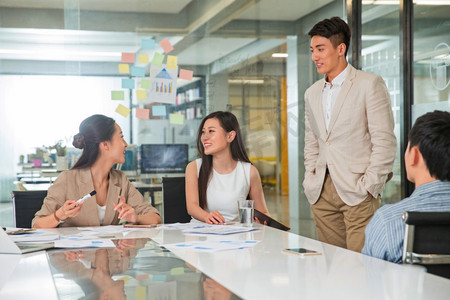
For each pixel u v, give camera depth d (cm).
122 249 163
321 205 287
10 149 392
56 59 400
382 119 265
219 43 429
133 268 133
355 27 436
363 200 267
